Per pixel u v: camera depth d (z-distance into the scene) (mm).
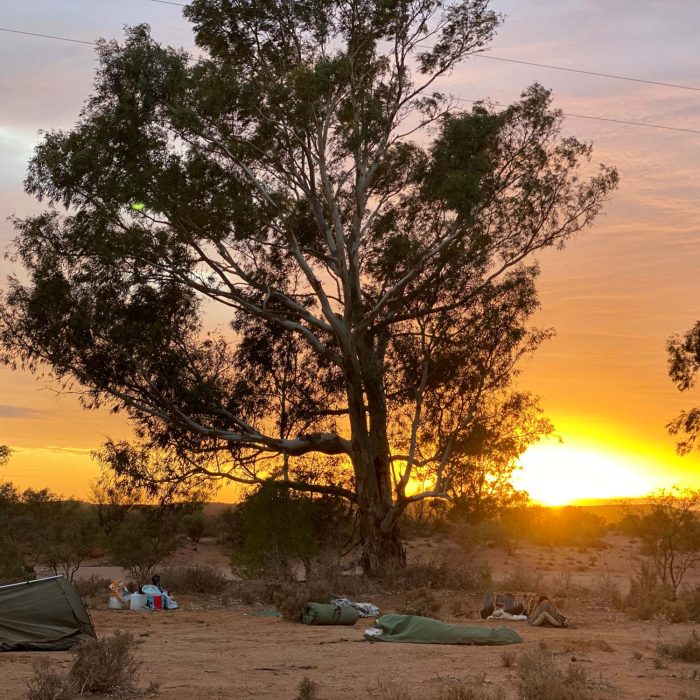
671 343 34688
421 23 33969
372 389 35031
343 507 37625
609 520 109812
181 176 30828
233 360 37031
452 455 34656
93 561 48938
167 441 36000
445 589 31922
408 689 11883
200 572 31203
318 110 32781
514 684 12227
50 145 31312
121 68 31156
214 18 33750
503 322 34875
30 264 32906
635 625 21484
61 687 11000
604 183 34281
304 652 15906
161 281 34094
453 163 32781
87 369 33844
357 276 33938
